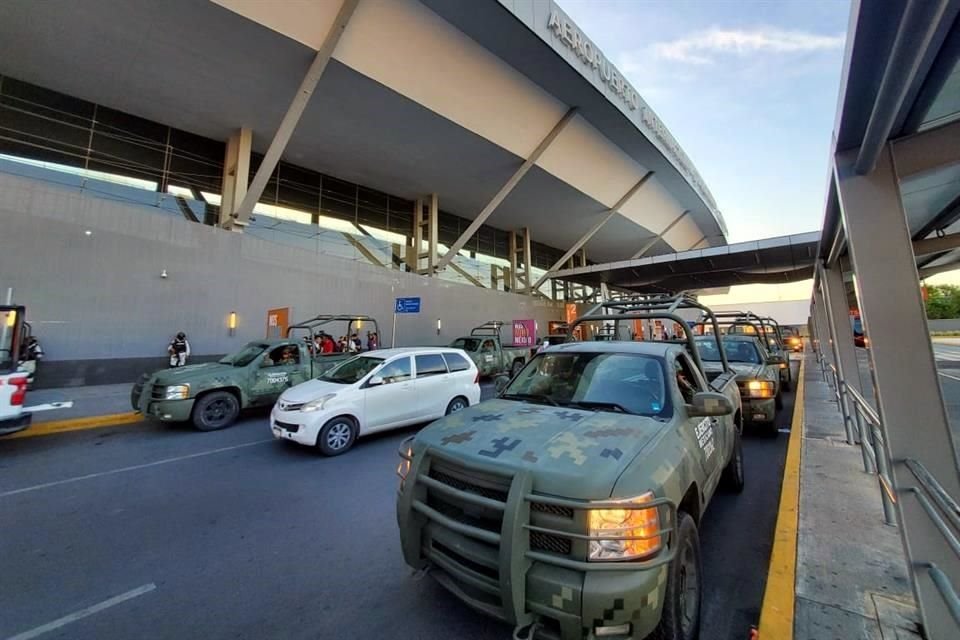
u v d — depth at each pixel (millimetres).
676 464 2314
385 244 22844
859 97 1838
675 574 2062
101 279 11797
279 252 16141
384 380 6832
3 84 12820
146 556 3393
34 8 10672
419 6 13430
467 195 24000
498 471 2135
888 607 2316
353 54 13375
